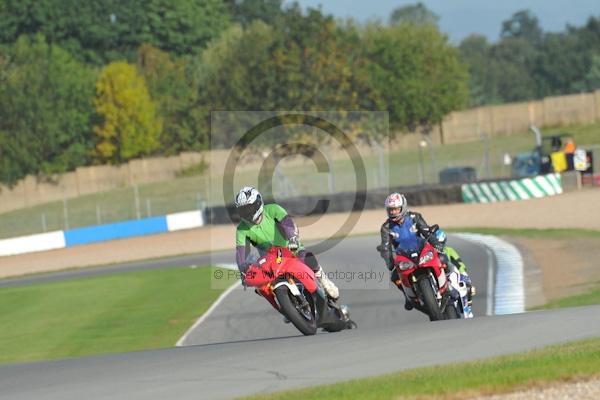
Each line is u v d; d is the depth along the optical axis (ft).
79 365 117.19
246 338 188.75
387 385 80.12
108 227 542.16
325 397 77.36
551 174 454.40
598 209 363.97
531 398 74.13
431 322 126.00
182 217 545.85
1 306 285.02
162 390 89.40
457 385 77.92
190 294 264.31
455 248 293.02
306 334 124.47
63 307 268.41
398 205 138.92
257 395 81.20
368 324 186.70
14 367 124.98
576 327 106.22
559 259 245.86
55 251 510.17
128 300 268.21
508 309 184.96
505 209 408.87
